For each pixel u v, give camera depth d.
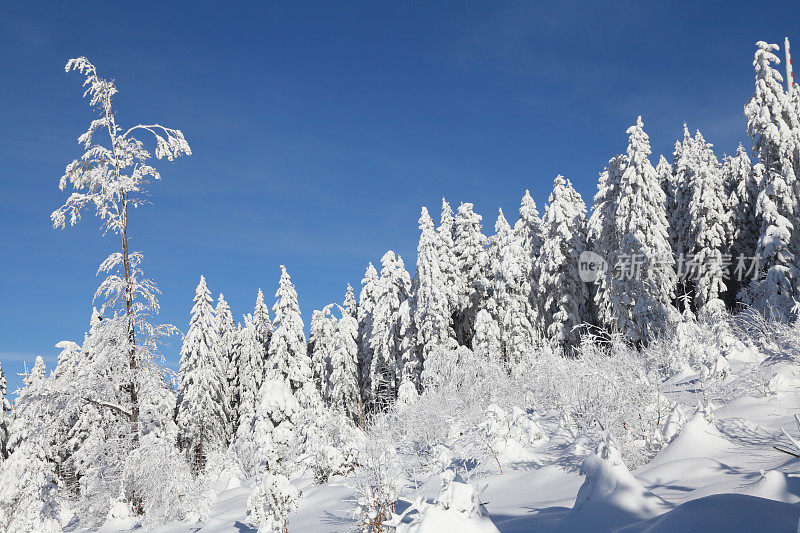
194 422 38.09
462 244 41.03
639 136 31.09
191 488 15.37
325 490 14.19
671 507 6.34
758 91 27.69
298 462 18.70
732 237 33.34
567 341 33.59
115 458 15.71
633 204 30.38
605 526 6.28
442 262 39.66
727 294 34.69
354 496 12.15
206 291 40.91
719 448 8.95
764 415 10.50
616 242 33.16
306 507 13.18
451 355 23.28
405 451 15.38
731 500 5.36
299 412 20.47
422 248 36.25
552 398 16.89
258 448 20.02
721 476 7.70
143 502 16.25
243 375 47.88
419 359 36.31
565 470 10.28
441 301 35.03
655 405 11.52
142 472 15.25
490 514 9.00
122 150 16.89
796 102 30.09
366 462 10.45
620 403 11.28
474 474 11.66
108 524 15.62
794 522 4.73
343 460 15.47
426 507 6.79
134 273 16.38
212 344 41.16
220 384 43.59
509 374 24.52
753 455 8.29
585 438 11.05
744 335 16.95
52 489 15.88
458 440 14.48
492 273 40.16
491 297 37.50
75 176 16.28
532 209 39.84
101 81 16.59
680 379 15.61
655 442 10.16
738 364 14.62
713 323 19.67
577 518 6.76
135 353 16.11
